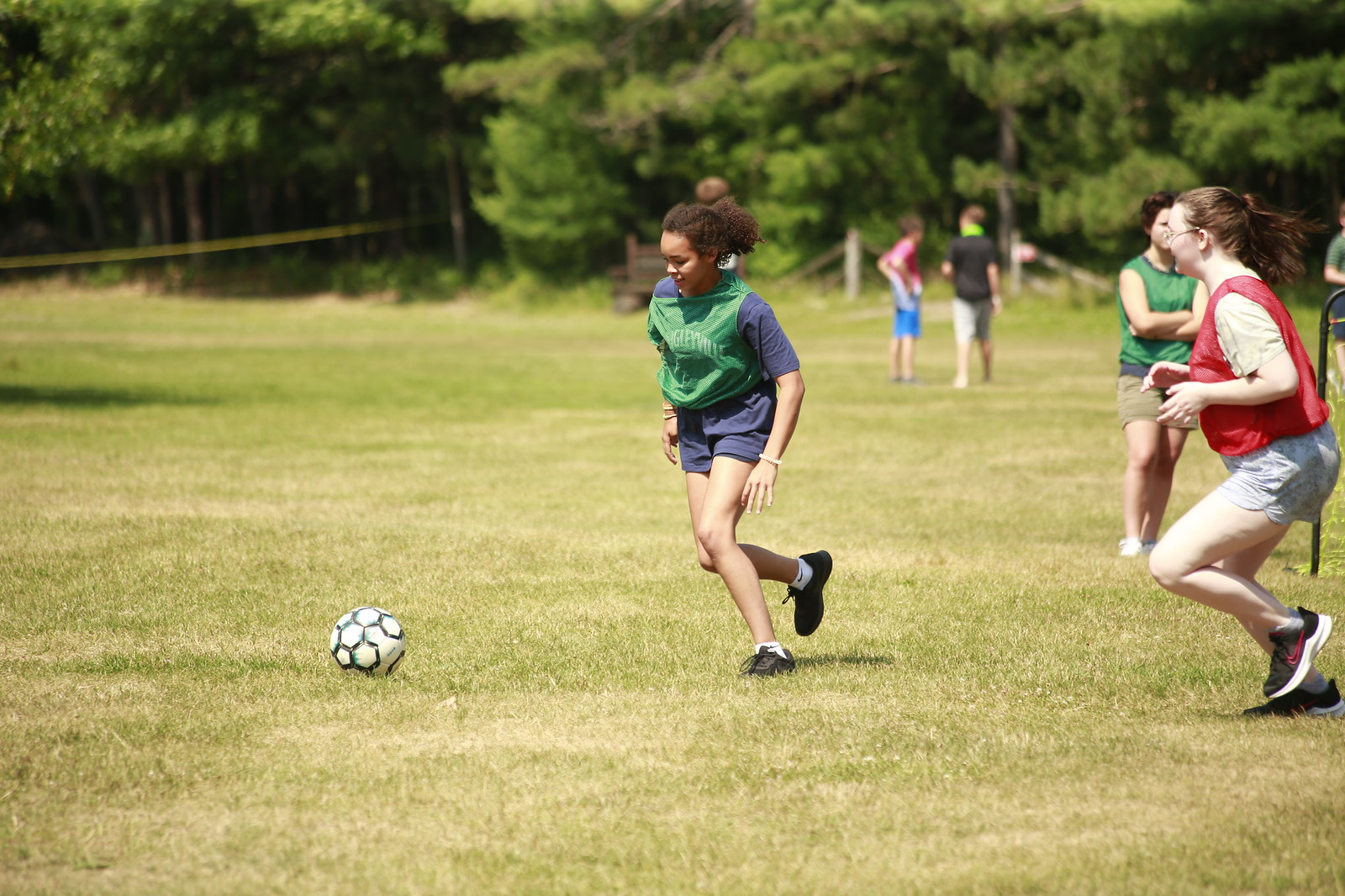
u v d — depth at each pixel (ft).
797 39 288.10
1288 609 36.09
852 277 281.33
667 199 343.87
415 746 35.04
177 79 323.37
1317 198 285.84
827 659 44.42
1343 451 65.46
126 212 422.00
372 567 57.98
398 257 372.17
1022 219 309.22
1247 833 28.55
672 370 41.09
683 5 310.65
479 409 124.88
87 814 30.22
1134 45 247.09
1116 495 79.77
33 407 117.39
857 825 29.50
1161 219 60.39
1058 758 33.65
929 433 107.04
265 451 95.40
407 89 344.28
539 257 329.52
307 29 312.29
